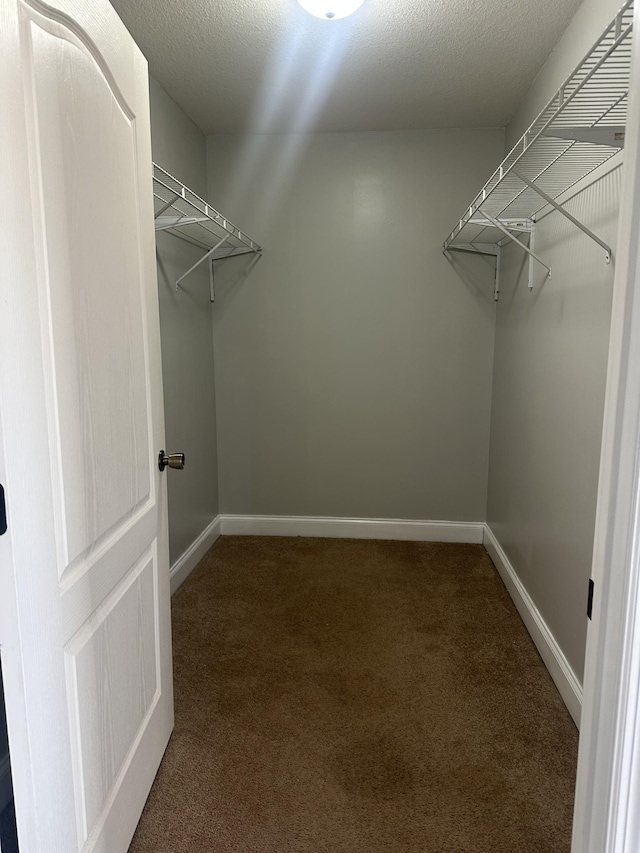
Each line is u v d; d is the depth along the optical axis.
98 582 1.10
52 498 0.90
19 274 0.79
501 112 2.76
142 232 1.39
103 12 1.12
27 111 0.83
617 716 0.67
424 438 3.29
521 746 1.66
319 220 3.14
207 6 1.82
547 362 2.17
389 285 3.17
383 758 1.61
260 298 3.25
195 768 1.57
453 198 3.05
